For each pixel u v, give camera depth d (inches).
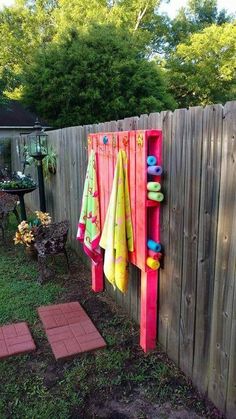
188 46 673.0
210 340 75.5
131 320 115.9
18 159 352.2
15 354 98.1
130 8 719.7
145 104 446.0
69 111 444.8
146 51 641.6
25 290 138.5
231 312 67.5
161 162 87.6
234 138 61.8
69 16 686.5
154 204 89.0
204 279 75.5
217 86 689.6
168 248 89.0
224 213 66.6
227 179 64.8
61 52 441.1
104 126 125.6
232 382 69.3
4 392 83.8
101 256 133.2
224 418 73.1
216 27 658.8
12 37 732.0
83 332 108.3
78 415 76.9
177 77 677.3
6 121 563.5
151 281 95.0
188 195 78.1
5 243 199.3
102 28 474.9
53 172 201.9
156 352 98.2
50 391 84.1
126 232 99.3
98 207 123.3
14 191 190.1
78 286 143.6
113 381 86.9
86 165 147.1
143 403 79.8
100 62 435.8
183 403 79.3
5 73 616.1
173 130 81.4
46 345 103.4
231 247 65.7
